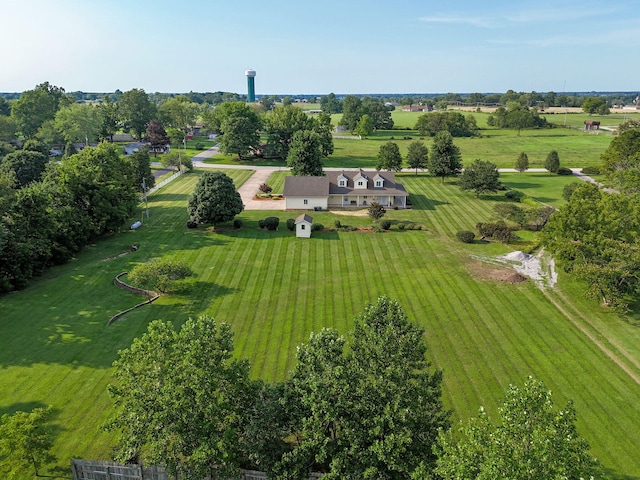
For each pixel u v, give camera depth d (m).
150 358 22.92
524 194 83.88
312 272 52.00
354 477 19.84
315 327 40.38
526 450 16.75
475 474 17.05
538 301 44.94
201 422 21.56
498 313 42.66
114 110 159.25
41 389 32.03
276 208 78.50
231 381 23.08
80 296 46.00
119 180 68.00
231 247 59.38
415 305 44.31
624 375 33.78
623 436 27.81
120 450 23.38
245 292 47.06
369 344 21.84
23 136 149.25
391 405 20.25
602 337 38.69
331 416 19.98
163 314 42.62
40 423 24.41
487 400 31.00
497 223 62.94
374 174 84.38
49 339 38.25
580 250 43.62
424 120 190.38
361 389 20.64
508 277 49.94
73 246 55.62
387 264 54.22
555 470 16.06
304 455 21.14
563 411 17.73
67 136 131.88
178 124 177.12
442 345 37.56
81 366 34.75
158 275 45.12
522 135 180.75
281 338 38.62
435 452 18.97
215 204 63.91
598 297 42.84
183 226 67.75
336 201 80.62
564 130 193.62
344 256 56.66
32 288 47.62
